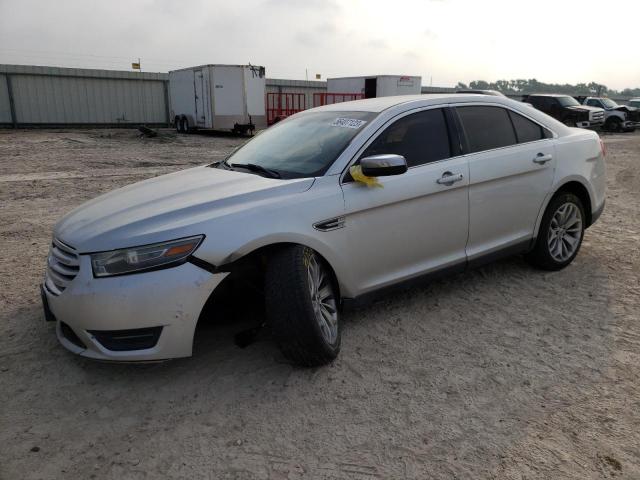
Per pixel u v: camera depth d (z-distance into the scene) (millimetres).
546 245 4809
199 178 3891
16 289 4699
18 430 2799
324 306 3445
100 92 30891
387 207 3674
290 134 4277
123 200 3588
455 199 4043
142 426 2838
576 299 4387
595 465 2504
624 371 3303
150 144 20250
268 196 3311
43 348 3648
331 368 3355
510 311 4168
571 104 27438
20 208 8133
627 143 21875
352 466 2520
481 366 3377
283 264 3123
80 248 3045
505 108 4570
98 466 2541
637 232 6559
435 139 4047
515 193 4438
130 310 2910
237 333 3736
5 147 17922
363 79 28031
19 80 28609
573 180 4855
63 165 13430
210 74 23297
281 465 2531
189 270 2959
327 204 3393
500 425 2801
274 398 3059
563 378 3234
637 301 4340
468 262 4250
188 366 3412
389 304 4316
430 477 2441
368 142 3727
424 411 2926
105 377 3305
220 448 2656
